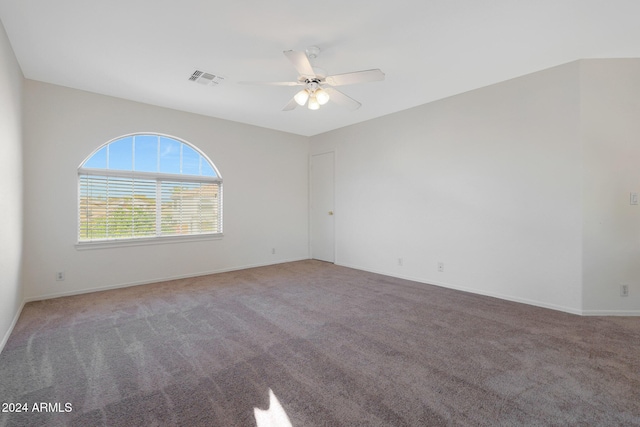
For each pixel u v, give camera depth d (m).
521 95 3.27
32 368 1.99
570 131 2.97
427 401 1.66
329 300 3.42
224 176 4.85
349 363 2.06
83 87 3.53
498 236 3.48
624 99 2.87
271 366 2.03
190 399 1.68
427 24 2.32
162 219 4.31
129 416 1.54
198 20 2.26
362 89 3.62
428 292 3.72
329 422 1.50
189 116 4.46
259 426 1.47
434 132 4.04
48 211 3.42
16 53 2.74
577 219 2.95
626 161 2.88
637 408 1.59
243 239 5.09
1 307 2.25
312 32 2.42
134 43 2.58
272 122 5.02
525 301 3.29
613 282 2.91
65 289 3.55
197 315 2.96
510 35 2.47
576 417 1.53
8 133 2.48
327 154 5.62
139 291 3.77
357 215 5.08
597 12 2.17
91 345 2.32
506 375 1.91
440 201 4.00
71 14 2.18
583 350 2.22
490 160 3.53
